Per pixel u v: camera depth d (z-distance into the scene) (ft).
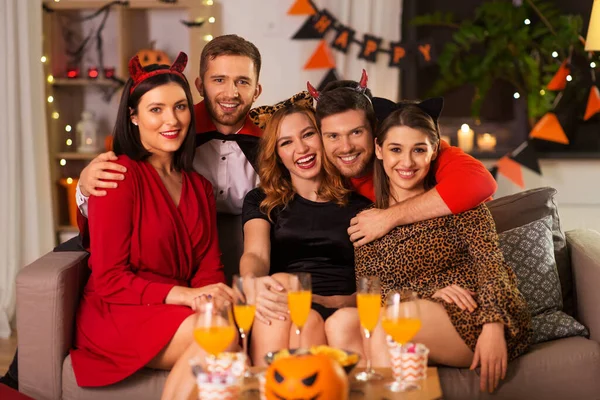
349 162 9.29
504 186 15.57
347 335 8.23
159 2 15.28
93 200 8.77
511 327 8.00
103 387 8.39
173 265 9.07
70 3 15.23
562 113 15.89
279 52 15.79
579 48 15.11
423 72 16.24
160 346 8.22
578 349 8.39
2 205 14.79
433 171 9.23
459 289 8.29
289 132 9.23
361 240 8.93
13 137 14.67
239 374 6.54
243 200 9.98
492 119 16.37
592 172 15.58
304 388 5.96
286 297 8.20
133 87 9.07
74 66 16.14
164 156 9.30
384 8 15.38
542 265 9.21
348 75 15.62
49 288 8.56
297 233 9.29
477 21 15.55
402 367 6.66
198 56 15.33
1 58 14.58
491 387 8.07
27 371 8.66
